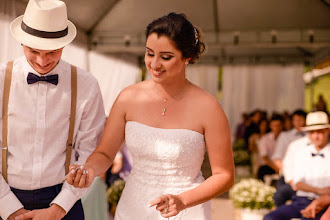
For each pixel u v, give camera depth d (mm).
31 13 1950
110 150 2096
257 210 4980
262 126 8156
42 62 1914
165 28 1787
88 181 1850
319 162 4074
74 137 2168
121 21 7426
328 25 7684
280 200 5102
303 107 13133
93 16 6895
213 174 1983
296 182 4133
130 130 2041
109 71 8414
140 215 2020
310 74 12602
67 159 2127
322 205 3531
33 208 2068
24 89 2035
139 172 2076
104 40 7609
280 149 5961
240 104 13586
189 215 2006
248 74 13555
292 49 10859
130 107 2076
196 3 7324
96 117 2232
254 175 7934
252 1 7309
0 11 4258
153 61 1835
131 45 7648
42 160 2064
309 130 4051
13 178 2047
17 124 2031
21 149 2051
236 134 11977
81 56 7156
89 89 2189
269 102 13438
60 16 1985
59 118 2094
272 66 13273
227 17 7711
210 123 1979
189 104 2016
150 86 2090
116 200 4340
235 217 5789
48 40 1924
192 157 1992
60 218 2035
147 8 7219
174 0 7207
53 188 2105
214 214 5934
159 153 1977
